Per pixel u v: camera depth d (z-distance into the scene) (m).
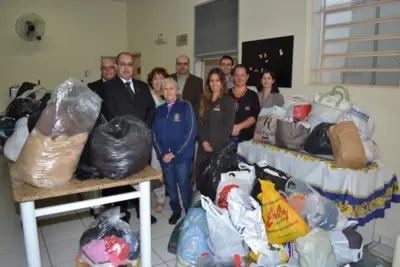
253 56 3.59
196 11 4.59
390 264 2.30
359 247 1.92
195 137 2.73
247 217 1.92
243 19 3.71
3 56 5.89
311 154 2.41
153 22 5.74
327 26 2.95
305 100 2.83
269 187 1.99
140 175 1.87
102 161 1.74
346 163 2.14
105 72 3.04
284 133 2.55
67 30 6.33
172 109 2.73
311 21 3.00
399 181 2.43
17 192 1.56
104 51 6.74
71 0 6.29
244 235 1.91
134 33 6.52
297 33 3.08
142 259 2.03
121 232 2.02
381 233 2.60
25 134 2.10
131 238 2.02
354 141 2.16
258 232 1.91
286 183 2.23
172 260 2.31
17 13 5.90
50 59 6.26
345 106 2.43
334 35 2.93
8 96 5.97
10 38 5.90
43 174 1.59
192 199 2.64
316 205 1.98
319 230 1.84
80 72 6.57
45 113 1.63
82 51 6.52
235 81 2.98
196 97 3.47
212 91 2.80
